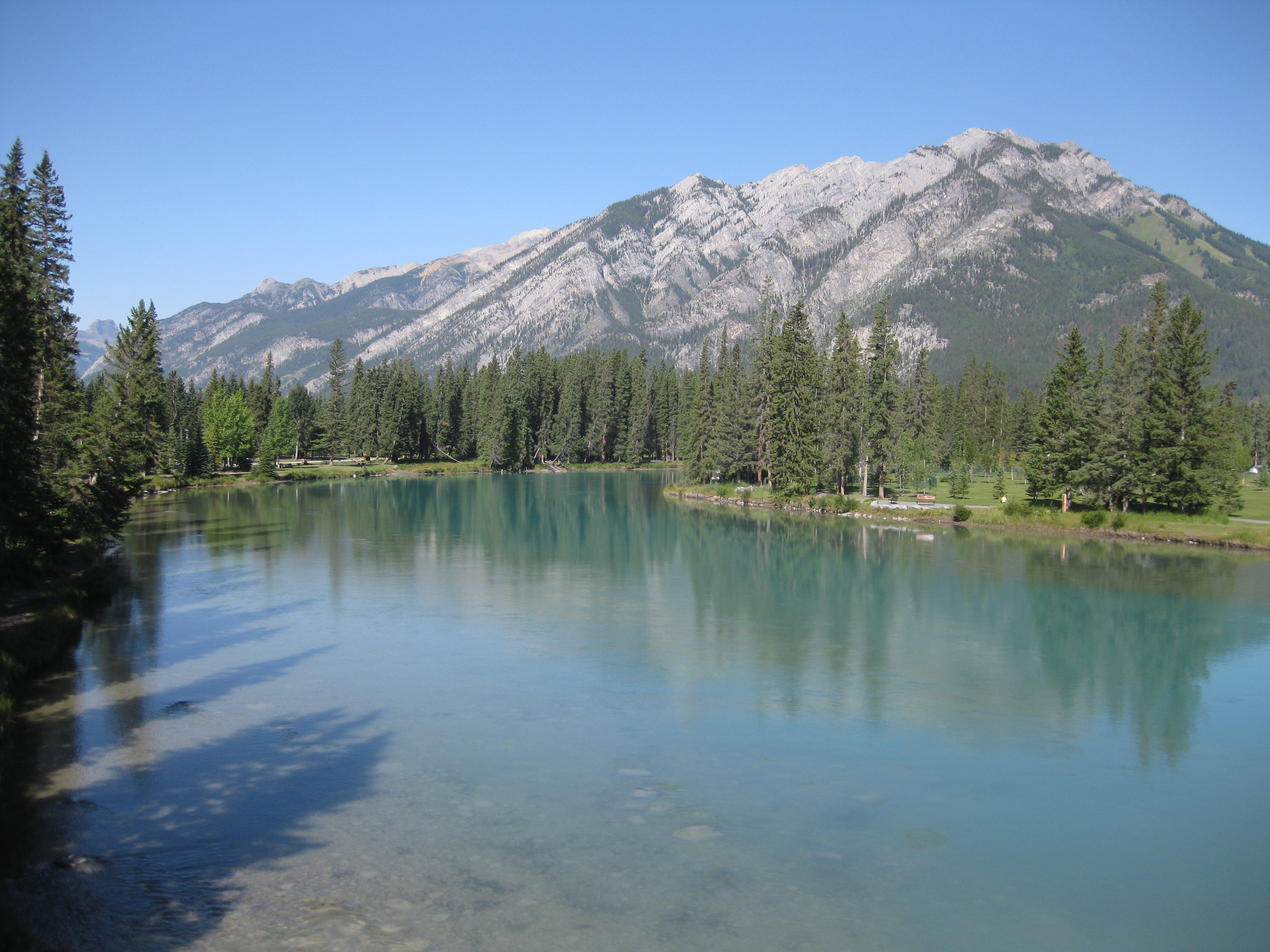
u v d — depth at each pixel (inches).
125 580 1795.0
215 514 3105.3
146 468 4052.7
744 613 1542.8
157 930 536.7
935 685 1121.4
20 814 703.1
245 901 573.3
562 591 1729.8
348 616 1472.7
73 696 1018.7
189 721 937.5
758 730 937.5
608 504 3678.6
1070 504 3115.2
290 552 2198.6
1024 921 572.4
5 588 1393.9
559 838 673.6
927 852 666.2
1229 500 2847.0
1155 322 2856.8
